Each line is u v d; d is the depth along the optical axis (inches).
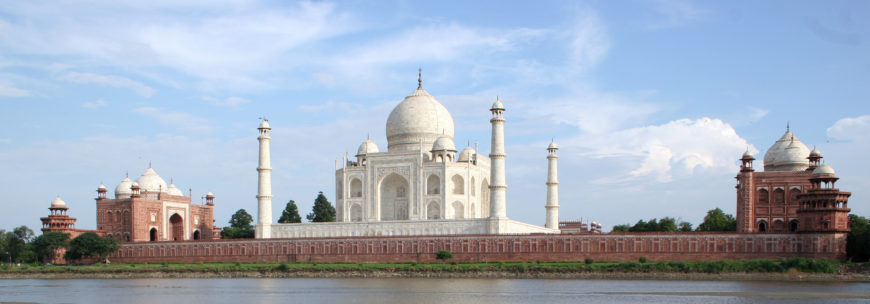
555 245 6963.6
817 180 6510.8
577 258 6899.6
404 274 6663.4
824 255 6289.4
